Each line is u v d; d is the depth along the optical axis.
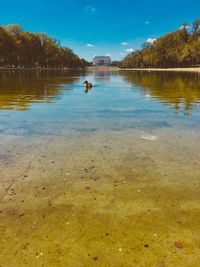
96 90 19.14
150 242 2.80
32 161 4.93
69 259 2.57
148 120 8.52
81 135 6.70
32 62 91.94
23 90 18.08
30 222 3.13
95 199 3.65
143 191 3.87
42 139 6.31
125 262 2.53
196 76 42.03
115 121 8.36
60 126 7.63
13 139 6.28
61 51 113.75
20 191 3.83
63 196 3.72
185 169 4.64
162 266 2.48
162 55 97.88
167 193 3.82
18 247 2.73
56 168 4.63
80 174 4.41
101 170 4.57
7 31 70.00
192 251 2.68
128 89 20.02
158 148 5.73
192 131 7.11
